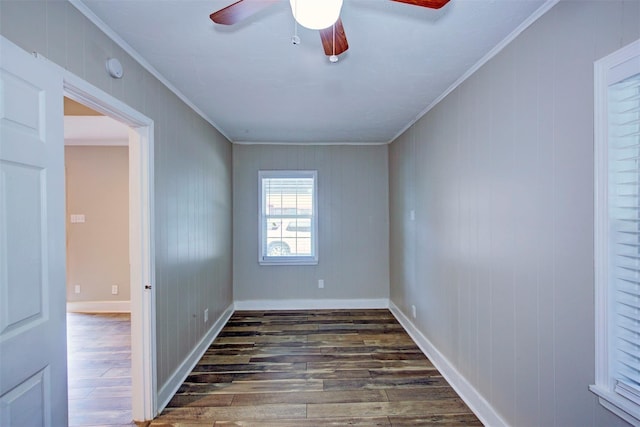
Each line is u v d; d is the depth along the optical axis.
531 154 1.58
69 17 1.39
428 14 1.53
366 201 4.50
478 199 2.09
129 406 2.21
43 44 1.26
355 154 4.48
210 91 2.51
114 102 1.70
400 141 3.89
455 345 2.42
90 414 2.12
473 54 1.93
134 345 2.04
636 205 1.15
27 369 1.14
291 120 3.35
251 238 4.42
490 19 1.57
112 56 1.69
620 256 1.17
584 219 1.28
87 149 4.45
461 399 2.28
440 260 2.71
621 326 1.17
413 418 2.06
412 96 2.65
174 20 1.57
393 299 4.27
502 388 1.83
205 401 2.25
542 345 1.52
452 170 2.47
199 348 2.95
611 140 1.18
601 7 1.20
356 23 1.60
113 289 4.44
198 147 3.00
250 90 2.50
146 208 2.04
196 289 2.93
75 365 2.82
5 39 1.06
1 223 1.05
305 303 4.45
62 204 1.30
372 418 2.06
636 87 1.13
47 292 1.22
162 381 2.20
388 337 3.42
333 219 4.48
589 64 1.25
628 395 1.12
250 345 3.22
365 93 2.58
